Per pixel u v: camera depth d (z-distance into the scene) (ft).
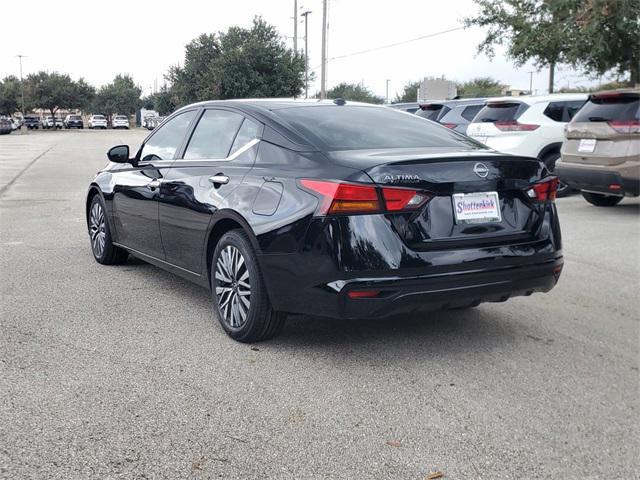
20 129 251.80
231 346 13.88
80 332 14.56
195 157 16.40
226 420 10.53
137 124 325.83
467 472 9.22
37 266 20.88
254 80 151.43
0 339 13.98
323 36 142.00
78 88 323.78
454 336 14.73
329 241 12.08
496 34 73.72
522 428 10.50
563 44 64.34
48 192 42.45
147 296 17.56
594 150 31.27
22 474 8.82
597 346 14.25
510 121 38.70
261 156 14.23
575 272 21.06
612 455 9.73
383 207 12.03
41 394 11.29
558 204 36.86
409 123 15.65
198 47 166.61
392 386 11.96
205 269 15.25
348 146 13.58
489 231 12.92
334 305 12.21
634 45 61.36
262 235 13.01
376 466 9.30
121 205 19.19
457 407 11.18
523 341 14.49
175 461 9.28
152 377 12.16
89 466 9.07
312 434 10.15
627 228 28.78
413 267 12.05
